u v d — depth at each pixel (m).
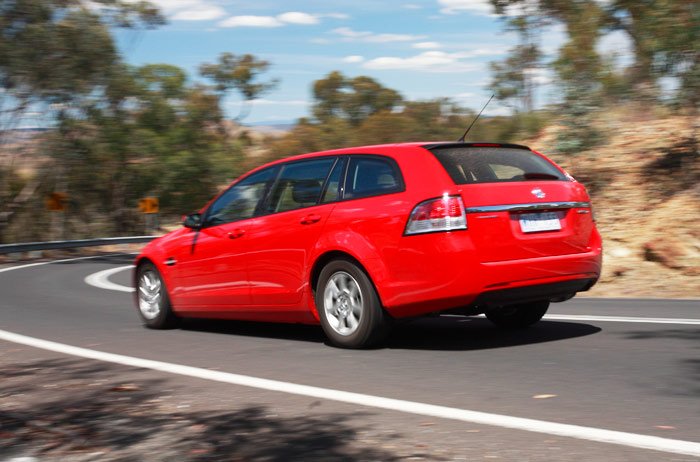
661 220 16.14
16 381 6.13
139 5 36.03
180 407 5.04
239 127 60.91
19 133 36.19
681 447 3.84
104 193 45.41
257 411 4.88
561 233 6.89
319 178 7.40
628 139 21.00
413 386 5.44
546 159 7.34
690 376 5.42
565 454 3.81
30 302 12.52
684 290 12.33
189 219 8.55
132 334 8.55
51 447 4.25
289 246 7.41
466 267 6.37
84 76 35.81
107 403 5.25
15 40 33.72
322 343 7.40
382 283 6.66
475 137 26.14
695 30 17.86
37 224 41.38
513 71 24.80
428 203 6.48
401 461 3.80
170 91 49.00
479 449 3.94
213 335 8.28
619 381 5.35
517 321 7.90
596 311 9.24
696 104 19.03
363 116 72.31
